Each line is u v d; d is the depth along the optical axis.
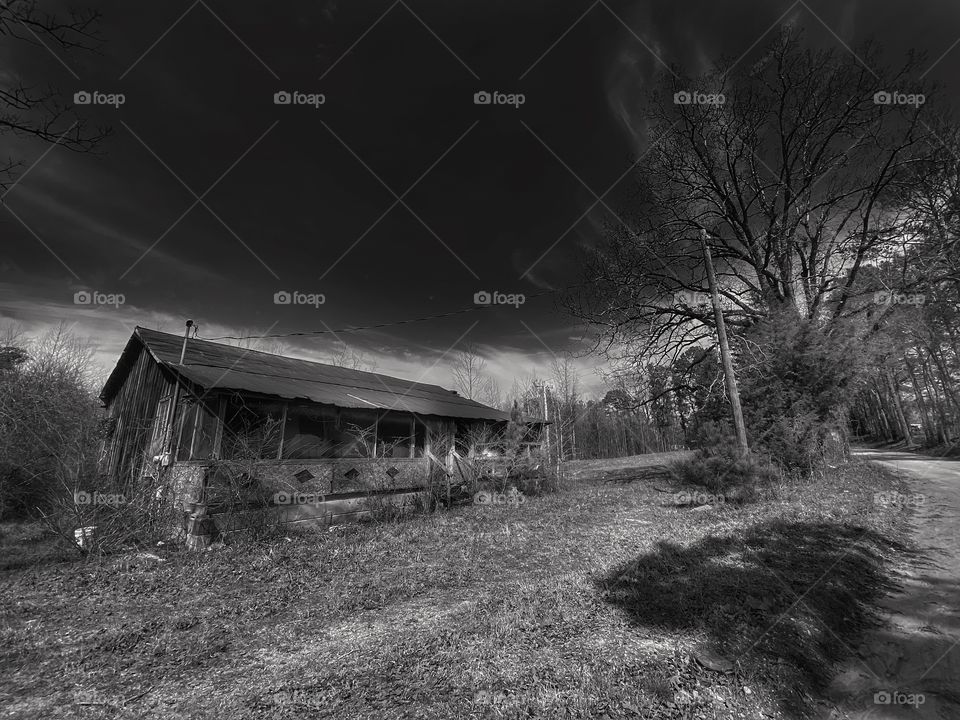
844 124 19.00
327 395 12.61
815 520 8.70
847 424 15.52
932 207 17.72
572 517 10.91
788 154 20.30
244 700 3.62
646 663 3.87
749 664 3.84
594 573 6.35
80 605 5.88
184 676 4.09
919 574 6.19
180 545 8.30
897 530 8.38
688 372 19.62
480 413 18.84
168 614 5.55
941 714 3.34
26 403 10.84
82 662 4.40
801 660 4.00
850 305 18.44
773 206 20.78
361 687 3.69
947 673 3.83
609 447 46.75
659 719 3.22
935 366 35.59
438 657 4.08
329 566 7.41
